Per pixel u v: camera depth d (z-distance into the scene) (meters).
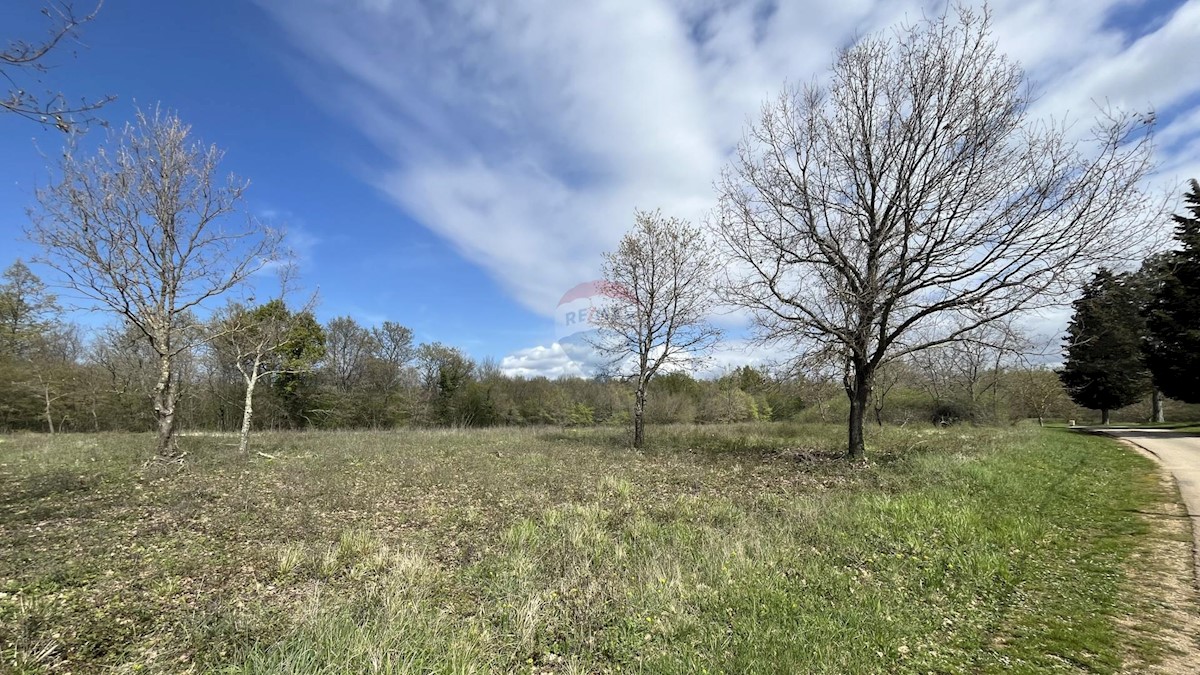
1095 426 33.84
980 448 16.58
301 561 6.59
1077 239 12.52
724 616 4.85
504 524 8.45
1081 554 6.55
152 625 4.81
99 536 7.65
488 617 4.95
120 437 22.61
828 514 8.34
